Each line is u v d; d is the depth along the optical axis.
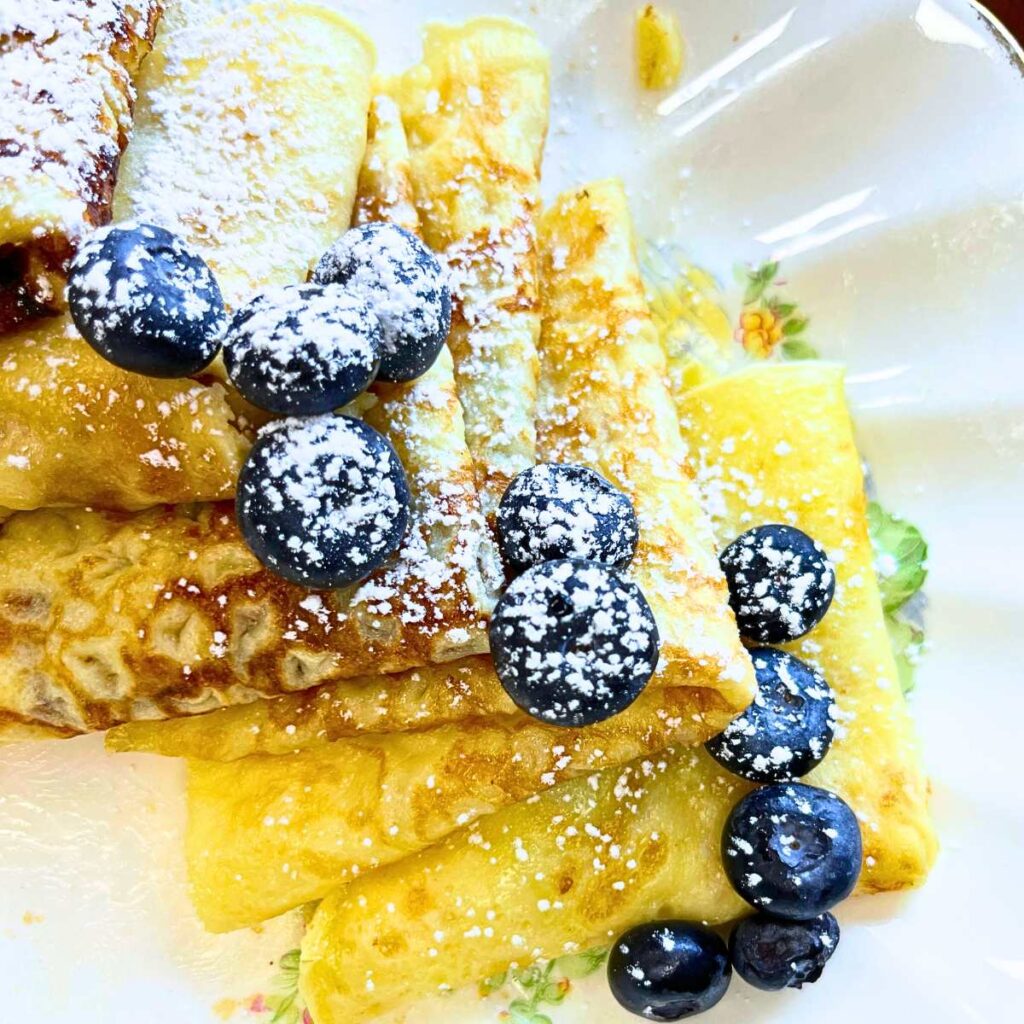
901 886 0.14
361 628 0.12
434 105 0.15
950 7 0.16
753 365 0.16
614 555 0.13
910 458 0.16
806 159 0.17
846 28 0.16
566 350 0.15
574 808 0.14
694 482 0.15
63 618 0.12
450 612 0.12
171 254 0.11
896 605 0.16
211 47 0.14
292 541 0.11
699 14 0.17
